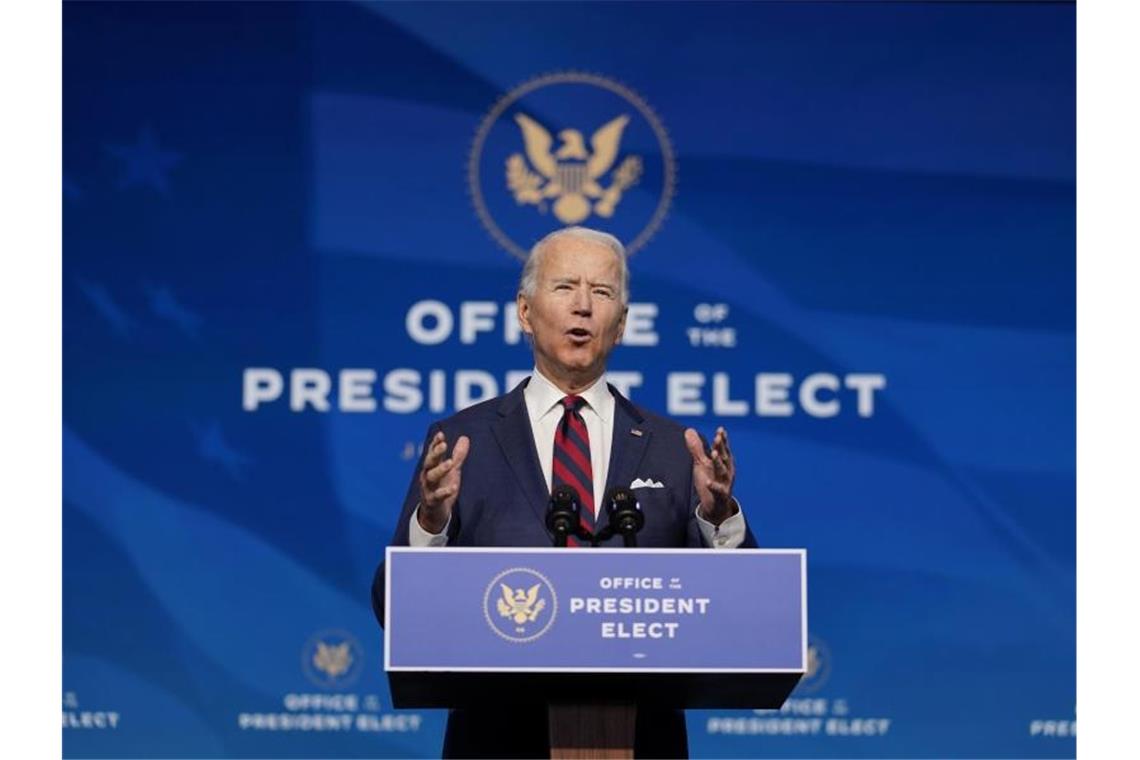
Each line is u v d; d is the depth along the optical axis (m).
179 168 12.52
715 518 6.87
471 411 7.75
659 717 7.17
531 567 6.31
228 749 12.27
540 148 12.63
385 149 12.59
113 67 12.54
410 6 12.66
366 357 12.48
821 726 12.31
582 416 7.67
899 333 12.52
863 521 12.42
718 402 12.46
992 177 12.60
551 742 6.57
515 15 12.64
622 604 6.30
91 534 12.29
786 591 6.34
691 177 12.61
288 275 12.50
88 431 12.34
